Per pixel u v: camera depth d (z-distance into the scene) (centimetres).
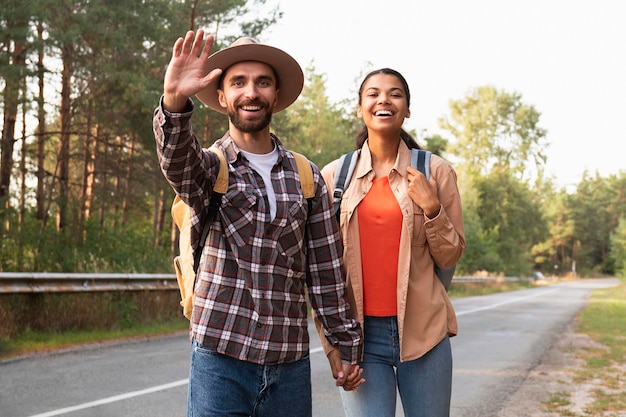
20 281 1030
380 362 348
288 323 279
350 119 4644
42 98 1691
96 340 1069
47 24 1627
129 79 1777
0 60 1531
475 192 6000
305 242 298
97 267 1412
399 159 363
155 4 1905
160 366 866
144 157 2131
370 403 344
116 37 1727
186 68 258
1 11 1495
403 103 366
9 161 1817
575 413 676
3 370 802
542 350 1180
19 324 1052
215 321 271
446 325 352
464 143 7206
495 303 2748
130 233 1759
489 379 878
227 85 290
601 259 12175
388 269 350
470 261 4981
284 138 2878
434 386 347
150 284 1347
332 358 317
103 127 2145
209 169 274
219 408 271
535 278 7856
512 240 6328
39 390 703
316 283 305
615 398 752
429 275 354
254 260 275
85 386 730
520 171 7150
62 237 1580
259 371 275
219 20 2311
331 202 306
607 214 12244
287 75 300
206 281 274
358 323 314
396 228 351
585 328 1611
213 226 276
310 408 293
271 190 284
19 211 1733
